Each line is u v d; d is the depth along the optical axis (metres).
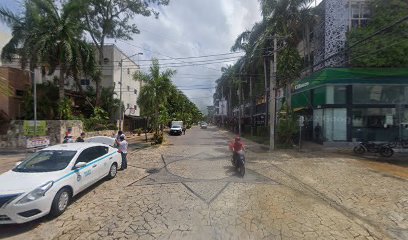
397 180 10.09
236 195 8.20
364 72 20.58
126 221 6.24
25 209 5.85
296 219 6.32
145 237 5.42
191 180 10.16
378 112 21.67
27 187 6.13
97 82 28.81
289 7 21.86
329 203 7.53
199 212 6.75
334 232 5.64
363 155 16.80
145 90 24.84
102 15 29.16
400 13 20.08
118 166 11.20
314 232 5.63
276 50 20.44
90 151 8.98
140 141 27.70
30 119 21.91
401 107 21.50
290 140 21.55
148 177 10.70
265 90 29.42
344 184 9.54
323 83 21.06
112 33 29.97
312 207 7.16
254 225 5.96
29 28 21.61
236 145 11.73
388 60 20.28
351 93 21.66
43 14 21.73
